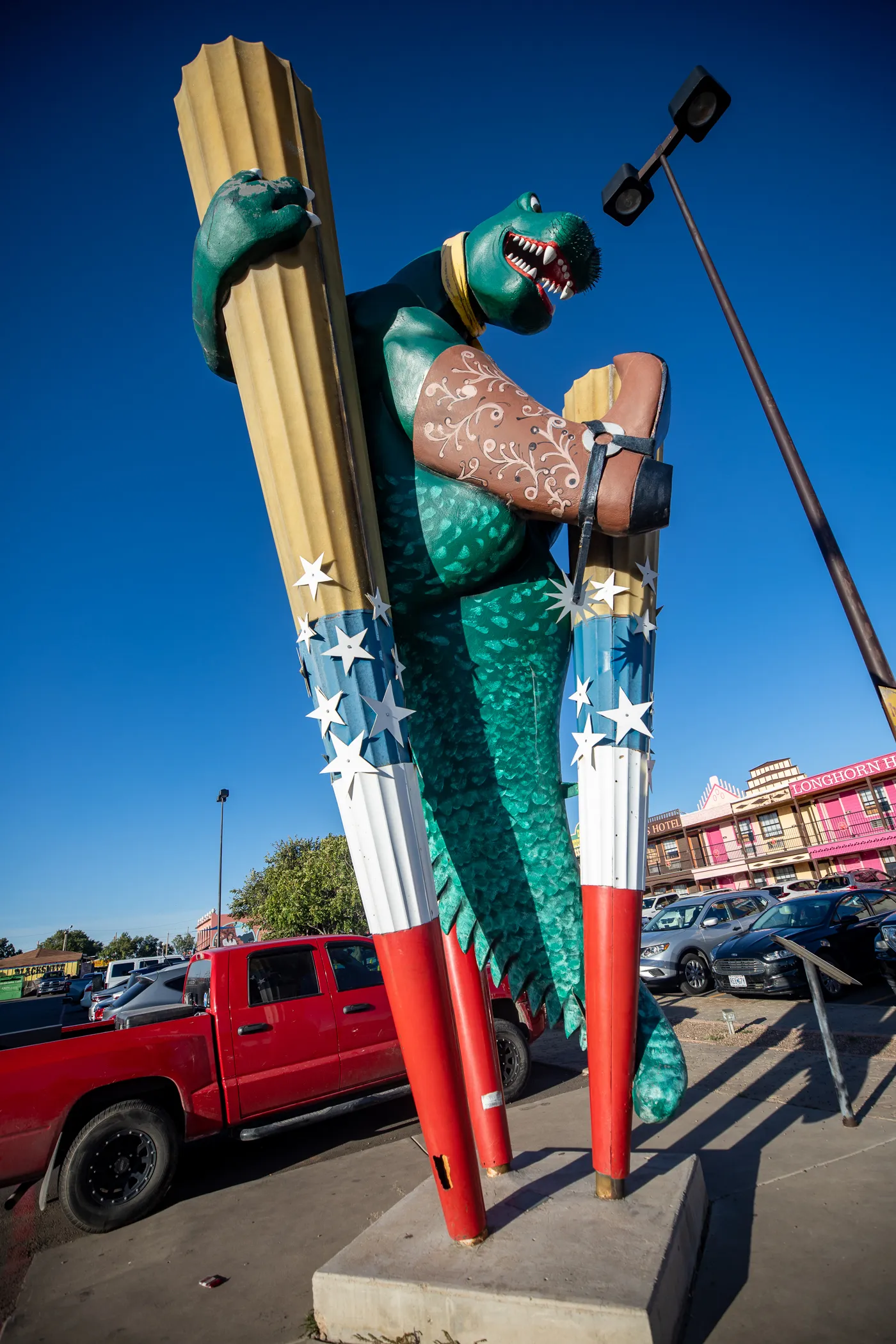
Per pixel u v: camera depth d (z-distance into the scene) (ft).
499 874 7.98
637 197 19.81
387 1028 16.97
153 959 82.43
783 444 16.16
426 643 7.91
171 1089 14.53
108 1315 9.01
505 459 6.78
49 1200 14.42
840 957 24.52
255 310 6.77
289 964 16.66
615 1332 5.55
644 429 6.74
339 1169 14.05
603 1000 7.18
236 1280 9.52
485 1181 8.31
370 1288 6.69
